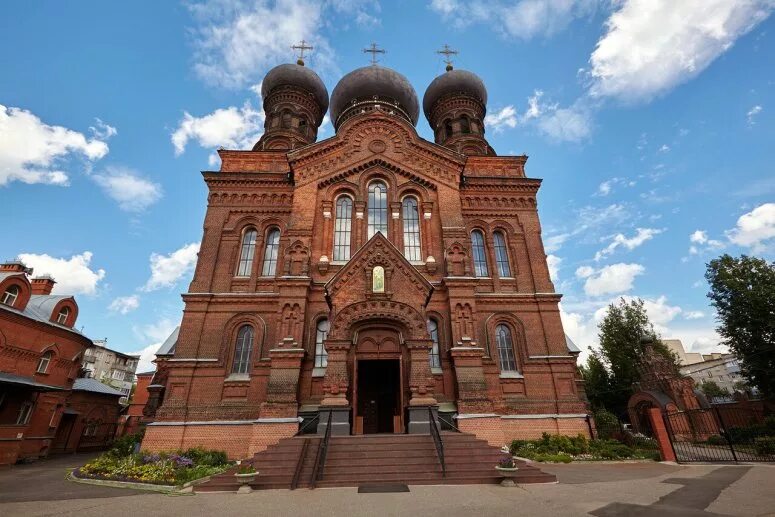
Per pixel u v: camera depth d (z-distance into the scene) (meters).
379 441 15.97
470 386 20.62
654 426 19.72
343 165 27.11
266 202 27.83
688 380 34.06
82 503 11.64
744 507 9.75
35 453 30.59
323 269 23.98
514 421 22.64
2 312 28.69
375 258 21.50
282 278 22.77
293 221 25.02
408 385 19.78
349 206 26.77
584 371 54.06
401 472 14.07
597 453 20.00
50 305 34.22
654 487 12.54
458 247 24.50
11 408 27.78
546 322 25.27
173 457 17.22
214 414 21.77
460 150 37.69
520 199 28.98
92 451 41.53
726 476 14.45
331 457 15.02
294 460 14.95
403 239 25.69
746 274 37.94
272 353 21.02
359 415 23.47
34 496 12.91
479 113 40.41
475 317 22.42
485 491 12.15
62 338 33.72
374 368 24.45
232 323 24.05
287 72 39.09
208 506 10.84
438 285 23.84
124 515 10.05
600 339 53.06
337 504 10.70
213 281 25.34
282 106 38.19
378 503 10.70
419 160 27.58
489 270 27.03
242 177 27.88
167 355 31.50
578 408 23.14
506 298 25.66
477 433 19.55
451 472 14.09
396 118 28.39
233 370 23.30
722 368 83.19
